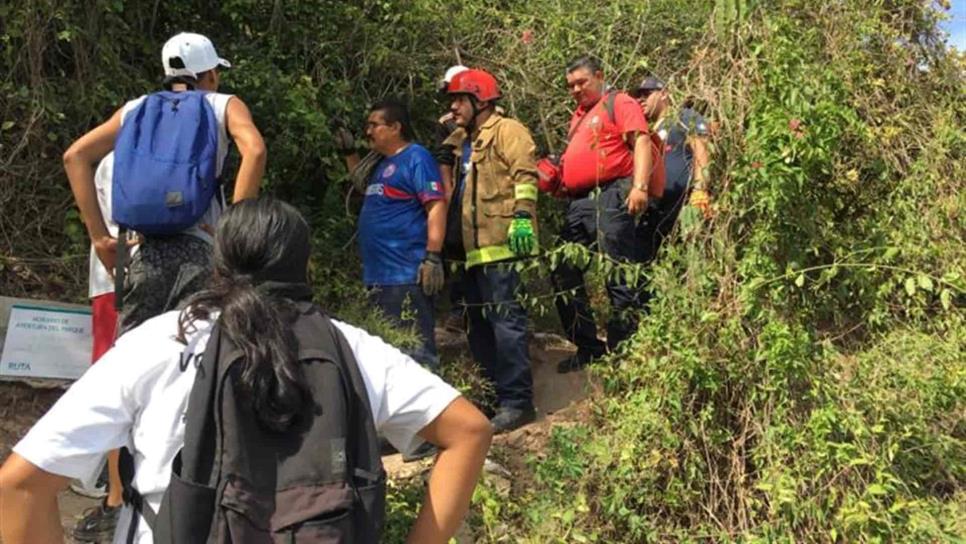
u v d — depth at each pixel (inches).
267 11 213.0
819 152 144.2
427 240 172.1
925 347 152.3
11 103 179.0
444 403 72.2
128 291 111.0
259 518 62.6
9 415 159.5
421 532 71.5
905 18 190.5
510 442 165.2
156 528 63.7
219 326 67.4
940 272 159.6
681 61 226.1
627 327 180.4
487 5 249.6
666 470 143.3
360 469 66.6
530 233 170.2
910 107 182.1
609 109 180.2
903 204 164.9
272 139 202.5
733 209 149.9
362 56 224.4
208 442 64.2
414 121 232.4
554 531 135.3
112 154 123.8
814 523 135.3
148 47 196.1
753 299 144.9
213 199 114.7
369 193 176.7
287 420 64.4
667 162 180.9
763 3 158.2
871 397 145.1
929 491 147.3
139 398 66.5
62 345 164.2
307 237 73.6
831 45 168.1
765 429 141.3
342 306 183.8
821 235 152.2
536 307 203.0
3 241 180.9
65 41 184.1
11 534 63.1
